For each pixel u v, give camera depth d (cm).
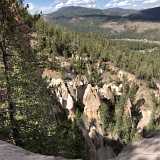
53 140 2920
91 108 11188
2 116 2672
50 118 2959
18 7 2745
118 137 10831
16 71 2720
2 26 2664
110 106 13050
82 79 11944
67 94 9862
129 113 12681
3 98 2658
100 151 9325
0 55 2683
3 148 610
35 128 2762
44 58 2989
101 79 14838
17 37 2734
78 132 8194
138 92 14862
